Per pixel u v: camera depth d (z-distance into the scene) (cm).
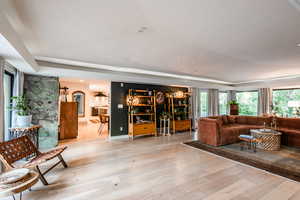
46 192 208
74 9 159
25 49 246
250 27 190
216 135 424
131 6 154
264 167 286
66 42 250
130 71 464
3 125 245
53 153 264
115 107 543
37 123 414
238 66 407
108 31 211
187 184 227
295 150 388
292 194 202
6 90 335
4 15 161
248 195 200
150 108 611
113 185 226
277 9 149
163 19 177
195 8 153
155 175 256
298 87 621
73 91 927
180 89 698
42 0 143
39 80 419
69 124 525
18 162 320
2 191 145
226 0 137
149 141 486
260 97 708
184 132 640
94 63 377
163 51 292
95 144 452
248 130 493
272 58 326
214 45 256
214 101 782
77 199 193
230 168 282
